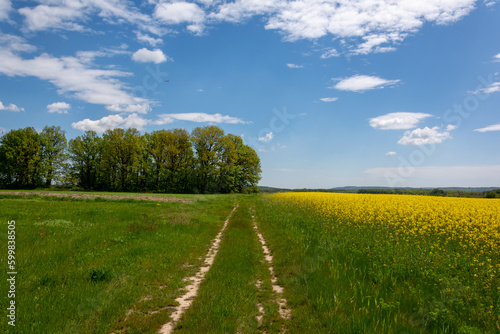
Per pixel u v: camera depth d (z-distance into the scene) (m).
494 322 5.08
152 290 6.82
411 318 5.40
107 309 5.53
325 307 5.83
